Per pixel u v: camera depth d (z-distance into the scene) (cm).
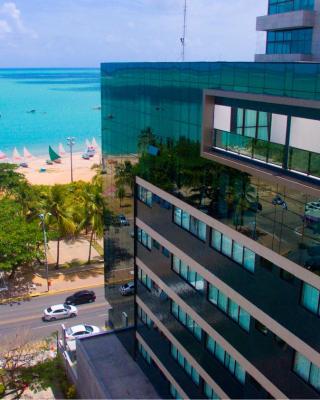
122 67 3266
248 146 2098
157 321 3250
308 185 1744
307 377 1959
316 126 1734
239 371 2420
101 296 5603
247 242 2189
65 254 6788
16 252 5512
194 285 2728
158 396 3356
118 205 3638
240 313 2336
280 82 1870
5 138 19225
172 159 2767
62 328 4306
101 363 3684
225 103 2206
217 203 2384
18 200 6812
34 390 3650
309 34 2891
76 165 14550
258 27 3216
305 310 1900
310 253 1830
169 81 2692
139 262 3425
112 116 3541
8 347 4159
